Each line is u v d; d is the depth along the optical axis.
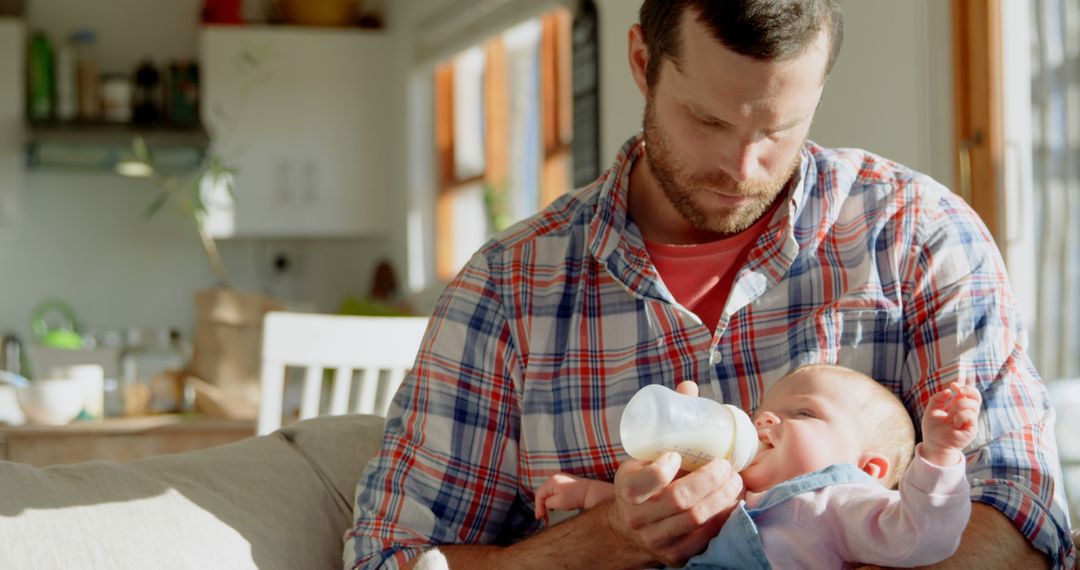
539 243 1.56
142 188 6.27
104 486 1.51
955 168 2.92
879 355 1.42
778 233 1.46
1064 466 2.45
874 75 3.08
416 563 1.44
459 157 5.66
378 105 6.20
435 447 1.53
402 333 2.67
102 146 5.90
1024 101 2.88
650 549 1.30
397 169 6.11
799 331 1.43
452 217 5.77
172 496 1.53
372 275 6.45
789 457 1.33
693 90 1.32
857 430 1.33
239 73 6.03
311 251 6.52
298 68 6.10
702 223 1.42
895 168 1.51
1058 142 2.90
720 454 1.26
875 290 1.42
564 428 1.50
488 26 4.99
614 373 1.49
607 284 1.52
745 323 1.45
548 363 1.52
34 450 2.86
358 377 3.47
